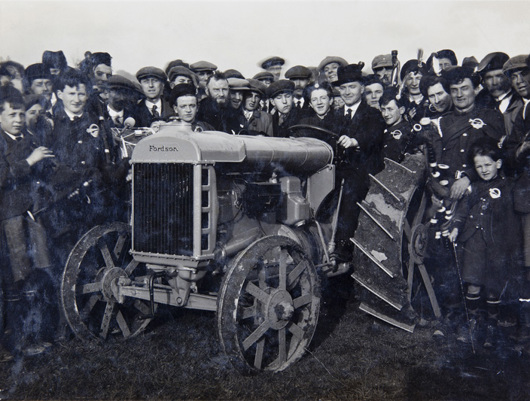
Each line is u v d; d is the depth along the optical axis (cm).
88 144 411
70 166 405
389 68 488
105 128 425
